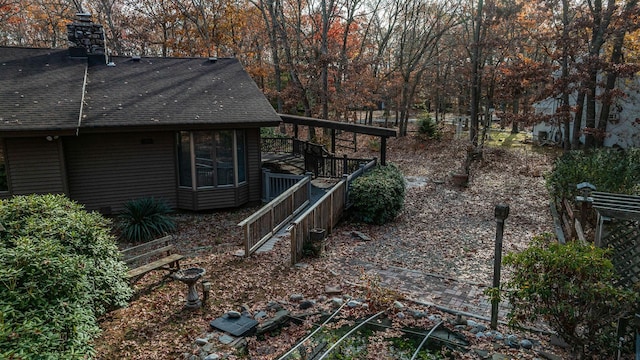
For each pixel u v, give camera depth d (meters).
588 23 16.59
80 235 5.93
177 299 7.03
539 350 5.48
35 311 4.35
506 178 18.05
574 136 18.72
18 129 9.64
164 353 5.48
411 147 26.27
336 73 26.72
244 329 5.95
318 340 5.81
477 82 24.27
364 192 11.95
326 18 24.92
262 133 20.69
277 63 27.81
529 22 20.55
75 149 11.75
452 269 8.63
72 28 14.08
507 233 11.12
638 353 4.61
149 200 11.51
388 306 6.74
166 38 32.38
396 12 29.12
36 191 10.75
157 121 11.64
